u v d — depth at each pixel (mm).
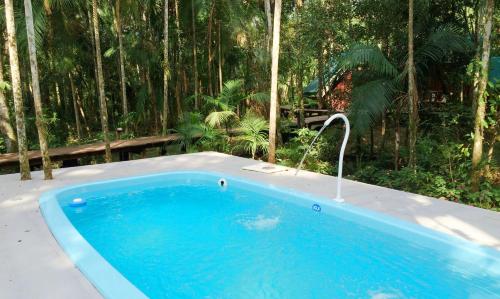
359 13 7891
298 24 9086
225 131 8945
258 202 4871
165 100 9633
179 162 6562
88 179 5375
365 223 3664
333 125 9617
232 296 2889
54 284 2412
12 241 3137
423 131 7531
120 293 2256
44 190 4770
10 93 11062
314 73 14516
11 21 4680
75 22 10555
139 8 9953
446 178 5805
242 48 11539
